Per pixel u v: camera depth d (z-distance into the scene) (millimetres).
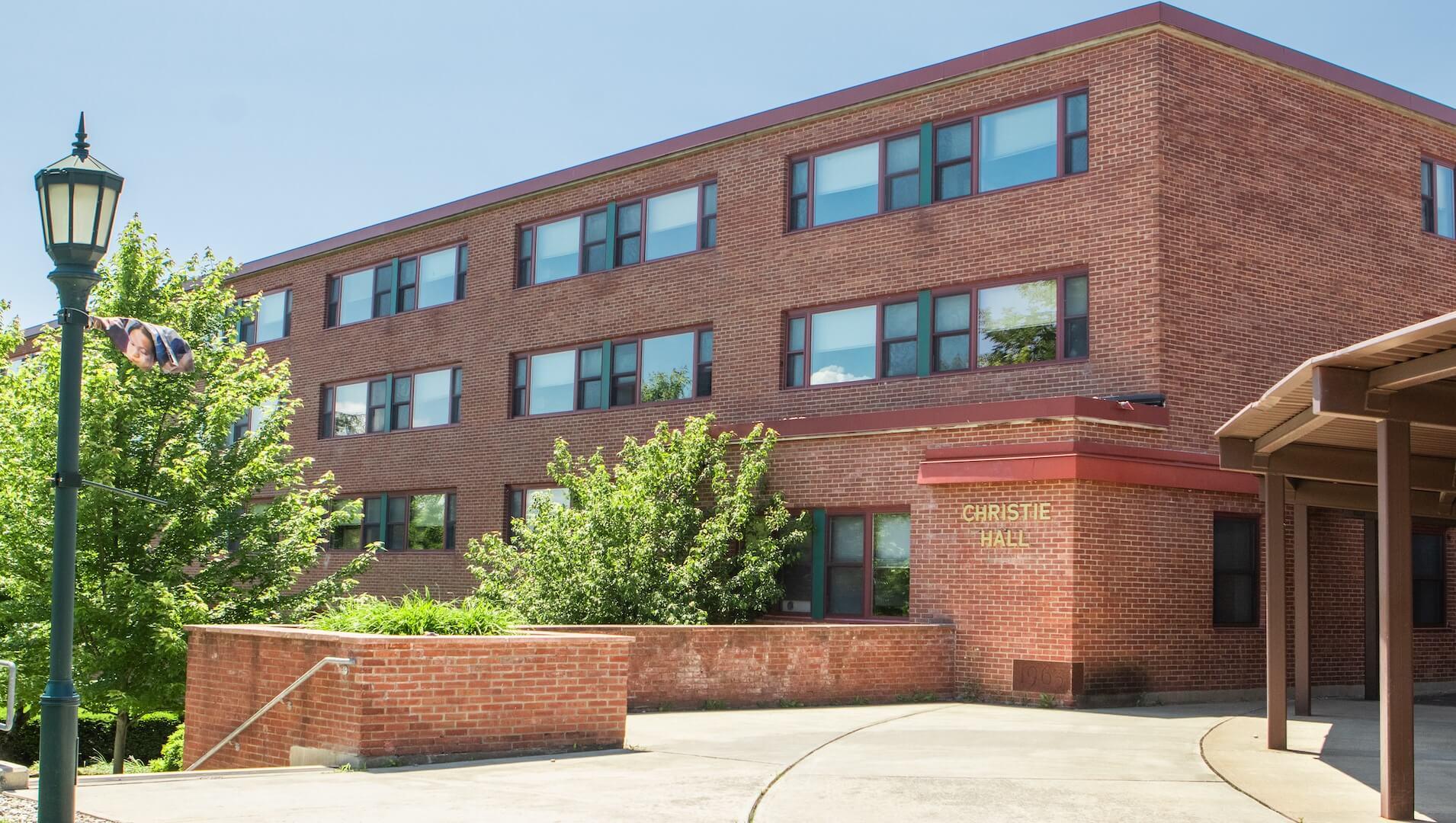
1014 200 22922
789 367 26156
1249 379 22016
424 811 10148
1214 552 21109
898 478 21938
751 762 12992
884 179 24969
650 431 28531
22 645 20656
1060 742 14656
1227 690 20859
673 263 28516
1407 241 25141
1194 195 21625
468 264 33750
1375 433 13266
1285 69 23203
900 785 11531
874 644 19797
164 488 21359
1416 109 25375
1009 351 22812
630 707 17688
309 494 23656
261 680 14102
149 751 26422
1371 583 21234
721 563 23625
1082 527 19344
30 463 20688
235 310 23625
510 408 32031
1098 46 22125
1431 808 10508
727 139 27531
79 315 9398
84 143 9578
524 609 22766
